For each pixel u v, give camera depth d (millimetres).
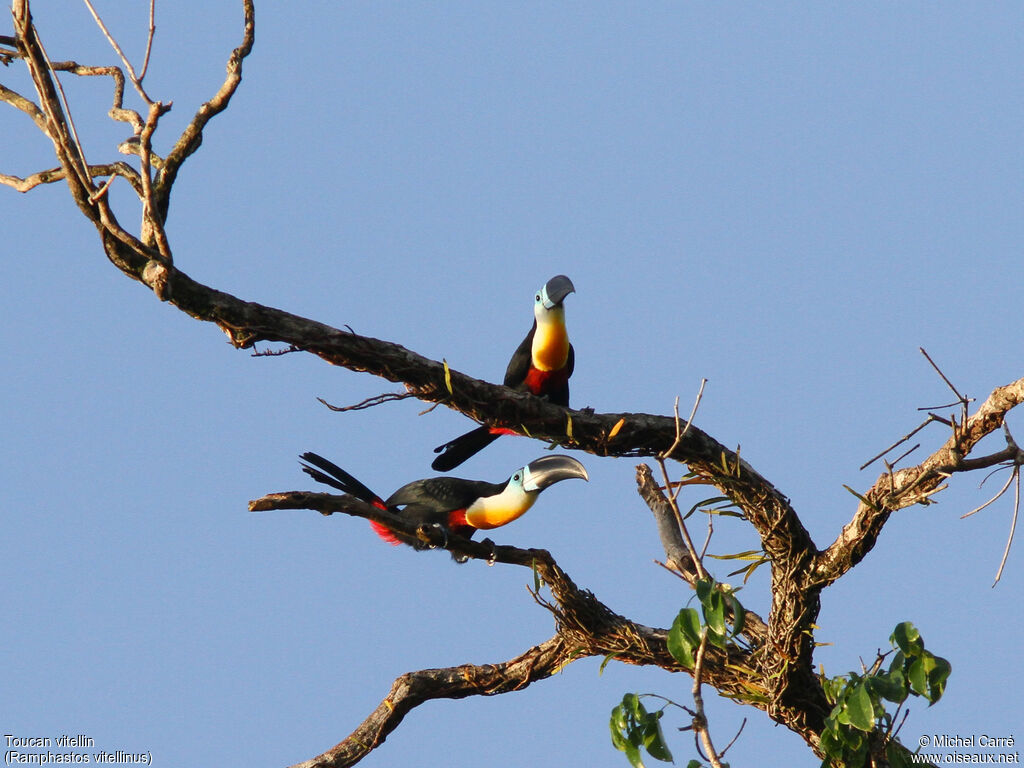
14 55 8078
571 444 10305
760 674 11992
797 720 12078
